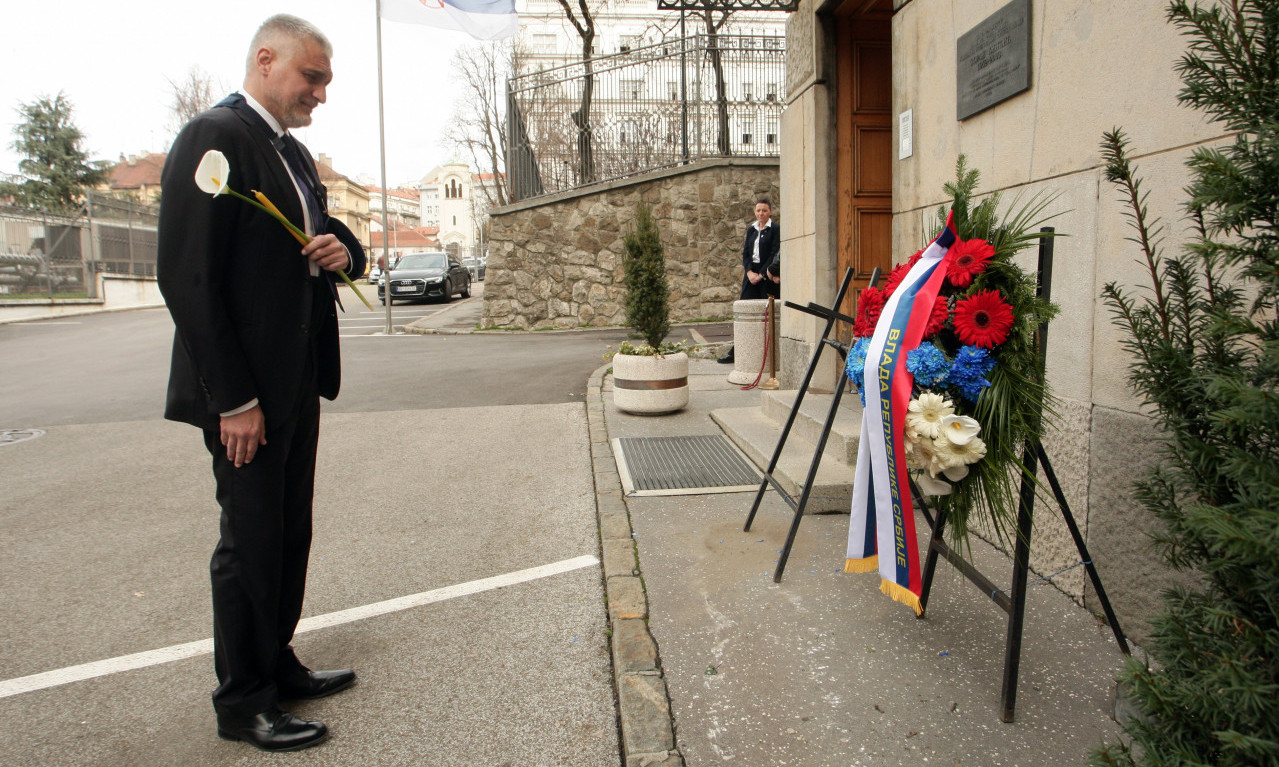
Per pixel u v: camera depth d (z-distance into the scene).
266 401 2.17
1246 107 1.45
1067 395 2.91
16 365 11.36
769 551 3.49
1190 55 1.59
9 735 2.34
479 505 4.39
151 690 2.60
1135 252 2.55
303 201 2.32
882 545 2.38
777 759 2.08
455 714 2.39
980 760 2.05
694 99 13.77
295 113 2.29
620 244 14.06
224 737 2.30
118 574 3.59
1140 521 2.55
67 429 6.84
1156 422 1.80
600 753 2.19
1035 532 3.11
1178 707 1.50
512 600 3.17
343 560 3.64
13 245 20.75
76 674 2.70
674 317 13.88
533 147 14.59
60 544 3.98
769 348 7.48
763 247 8.27
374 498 4.57
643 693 2.38
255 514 2.20
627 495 4.30
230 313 2.13
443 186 97.06
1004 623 2.78
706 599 3.03
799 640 2.70
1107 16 2.65
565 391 7.84
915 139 4.22
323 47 2.28
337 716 2.39
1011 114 3.28
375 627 2.97
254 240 2.13
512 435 6.05
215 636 2.27
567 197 14.09
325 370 2.57
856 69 5.69
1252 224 1.52
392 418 6.77
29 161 37.56
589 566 3.50
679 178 13.74
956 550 2.64
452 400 7.53
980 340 2.17
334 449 5.75
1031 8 3.11
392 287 23.28
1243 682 1.34
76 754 2.25
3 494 4.87
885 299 2.57
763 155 13.84
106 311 22.91
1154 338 1.75
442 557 3.65
